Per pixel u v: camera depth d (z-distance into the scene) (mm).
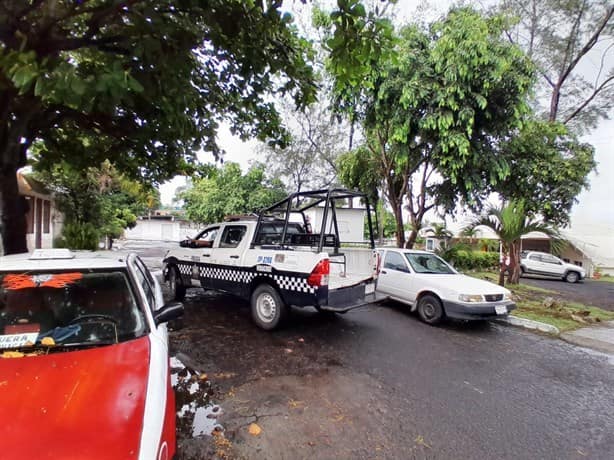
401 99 8586
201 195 31062
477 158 9102
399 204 12180
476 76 8336
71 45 3564
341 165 13578
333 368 4328
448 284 6617
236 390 3645
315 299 5008
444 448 2834
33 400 1900
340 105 10516
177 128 4605
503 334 6348
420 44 9242
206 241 7043
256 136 6941
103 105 3182
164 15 3680
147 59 3432
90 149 7293
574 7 13539
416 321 6883
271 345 5027
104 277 2943
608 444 2994
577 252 23109
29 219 13242
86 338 2516
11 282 2695
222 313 6664
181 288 7664
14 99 4418
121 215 22734
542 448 2898
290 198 5832
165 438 1940
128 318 2730
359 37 3100
